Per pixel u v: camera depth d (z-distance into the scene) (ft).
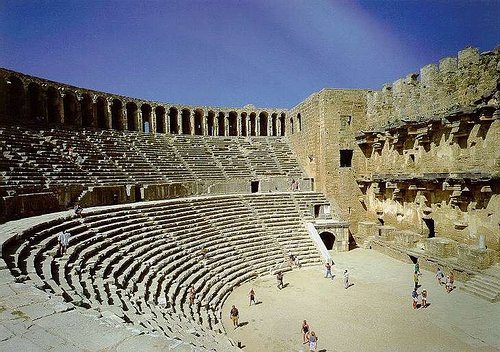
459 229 87.20
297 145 161.38
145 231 78.59
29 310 26.53
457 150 86.43
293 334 57.82
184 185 127.65
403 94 107.45
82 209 78.59
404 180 102.32
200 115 175.73
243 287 79.46
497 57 76.13
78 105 127.65
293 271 91.71
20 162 85.76
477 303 68.80
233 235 97.96
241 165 153.28
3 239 46.88
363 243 120.16
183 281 67.87
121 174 113.09
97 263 54.80
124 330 23.89
